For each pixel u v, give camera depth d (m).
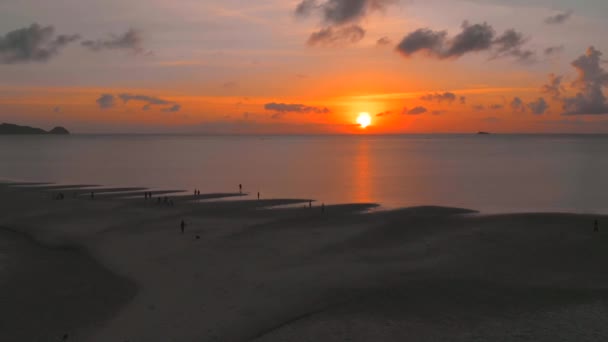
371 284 27.23
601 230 39.16
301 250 34.56
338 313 23.53
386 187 78.31
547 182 83.81
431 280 27.77
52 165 125.25
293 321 22.72
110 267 31.16
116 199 60.84
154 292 26.62
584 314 22.89
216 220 46.28
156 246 36.12
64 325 22.67
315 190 74.56
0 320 23.20
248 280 28.20
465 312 23.41
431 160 145.88
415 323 22.28
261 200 60.69
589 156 159.38
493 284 27.03
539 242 35.62
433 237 37.84
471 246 34.94
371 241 36.88
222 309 24.20
